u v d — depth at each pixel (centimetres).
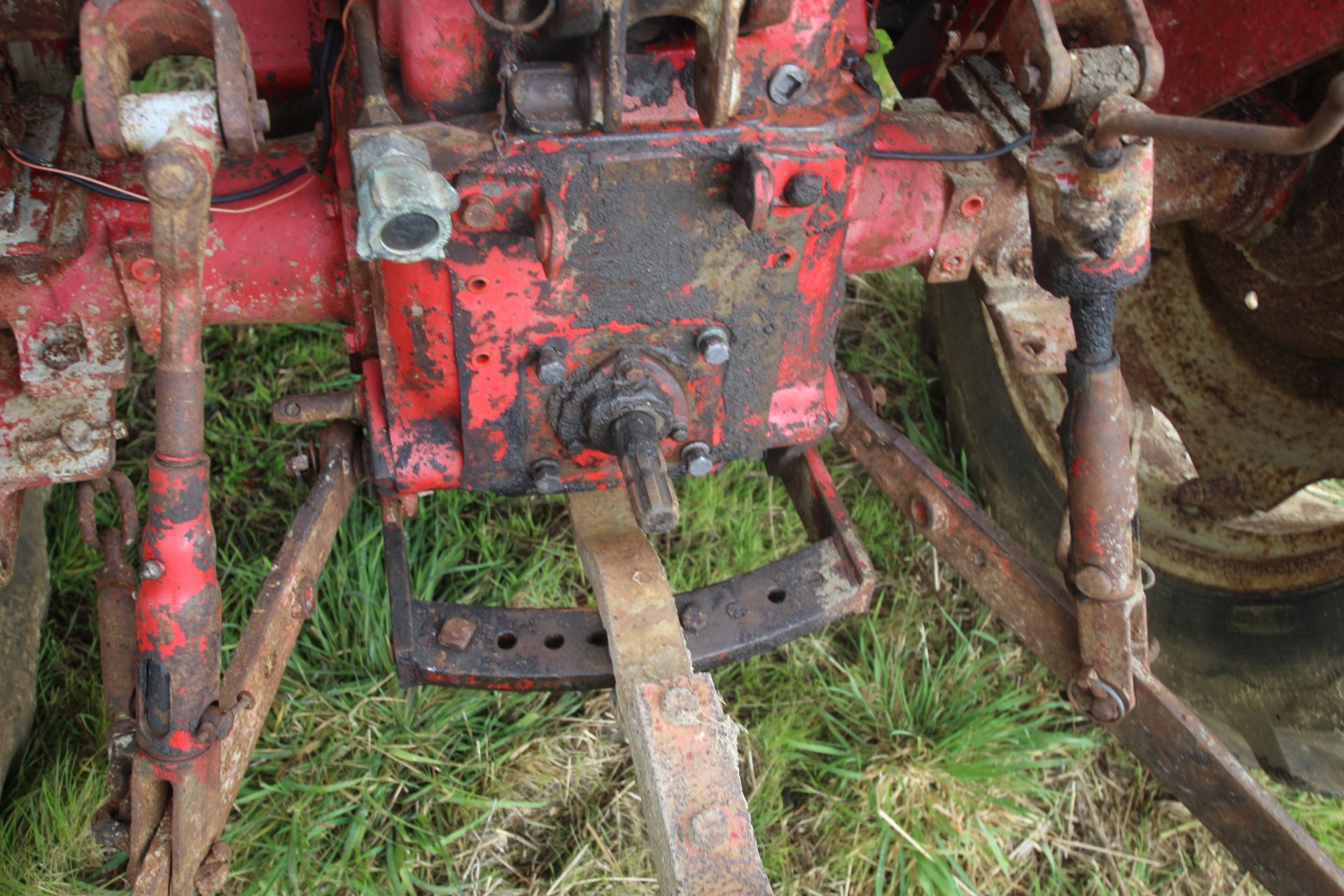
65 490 244
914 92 221
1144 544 221
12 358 170
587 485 179
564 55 143
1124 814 228
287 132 198
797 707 232
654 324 160
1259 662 198
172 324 128
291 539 174
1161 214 190
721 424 175
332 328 283
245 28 190
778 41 141
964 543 195
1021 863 220
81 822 201
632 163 141
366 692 224
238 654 161
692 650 183
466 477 175
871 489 266
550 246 138
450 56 140
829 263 161
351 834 204
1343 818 223
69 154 165
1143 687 178
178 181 115
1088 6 146
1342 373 197
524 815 215
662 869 148
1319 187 182
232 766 159
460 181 138
